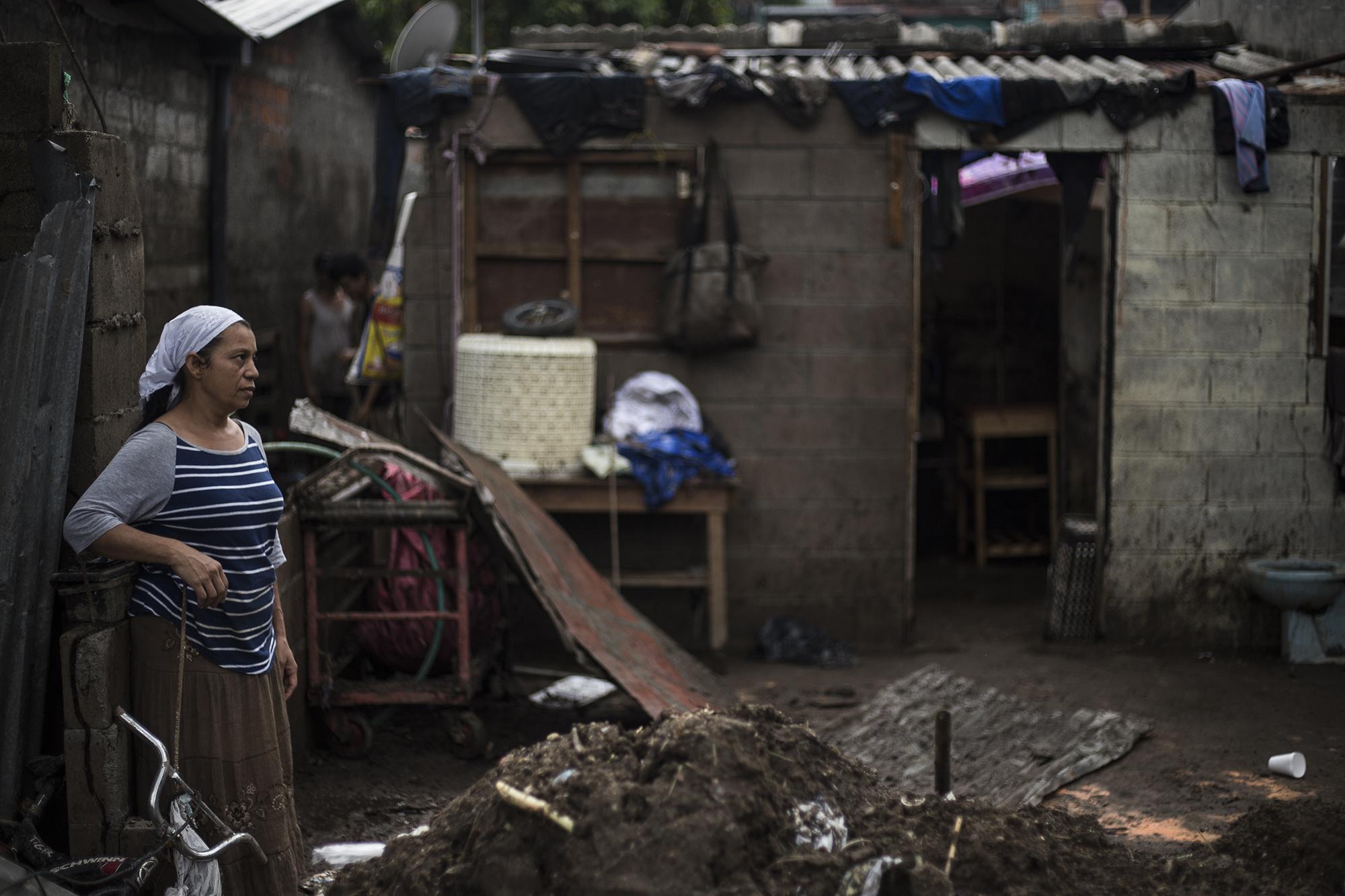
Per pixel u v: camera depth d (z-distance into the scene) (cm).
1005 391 1094
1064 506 1003
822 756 354
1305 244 748
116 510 338
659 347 779
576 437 743
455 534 554
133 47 673
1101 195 896
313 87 997
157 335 705
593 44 890
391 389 812
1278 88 744
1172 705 659
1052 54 851
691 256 750
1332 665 732
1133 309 756
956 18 1559
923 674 695
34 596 379
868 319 774
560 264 775
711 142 757
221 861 360
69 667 357
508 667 661
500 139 754
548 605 555
